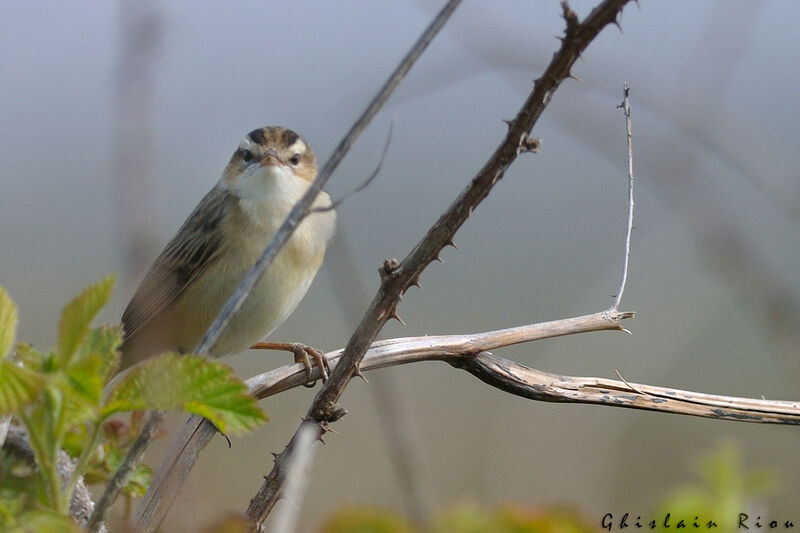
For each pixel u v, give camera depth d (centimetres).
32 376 195
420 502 313
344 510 304
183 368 222
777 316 344
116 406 220
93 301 206
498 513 304
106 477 336
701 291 349
